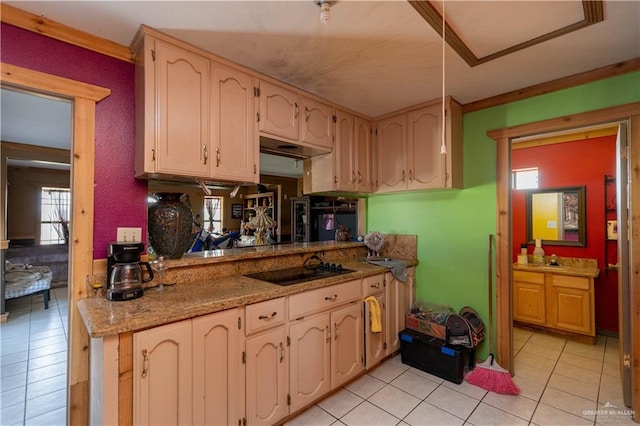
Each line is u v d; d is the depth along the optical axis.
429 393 2.21
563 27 1.61
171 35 1.65
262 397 1.74
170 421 1.38
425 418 1.94
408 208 3.12
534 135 2.44
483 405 2.07
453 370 2.36
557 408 2.04
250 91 2.02
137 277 1.63
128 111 1.78
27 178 5.96
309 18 1.51
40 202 6.11
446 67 2.04
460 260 2.77
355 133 2.83
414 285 3.01
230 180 1.93
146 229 1.86
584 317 3.18
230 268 2.18
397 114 2.84
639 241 1.95
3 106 2.58
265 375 1.75
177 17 1.50
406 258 3.11
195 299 1.57
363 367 2.41
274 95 2.16
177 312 1.39
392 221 3.25
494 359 2.46
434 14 1.49
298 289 1.90
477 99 2.62
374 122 3.03
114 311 1.37
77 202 1.63
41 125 3.13
